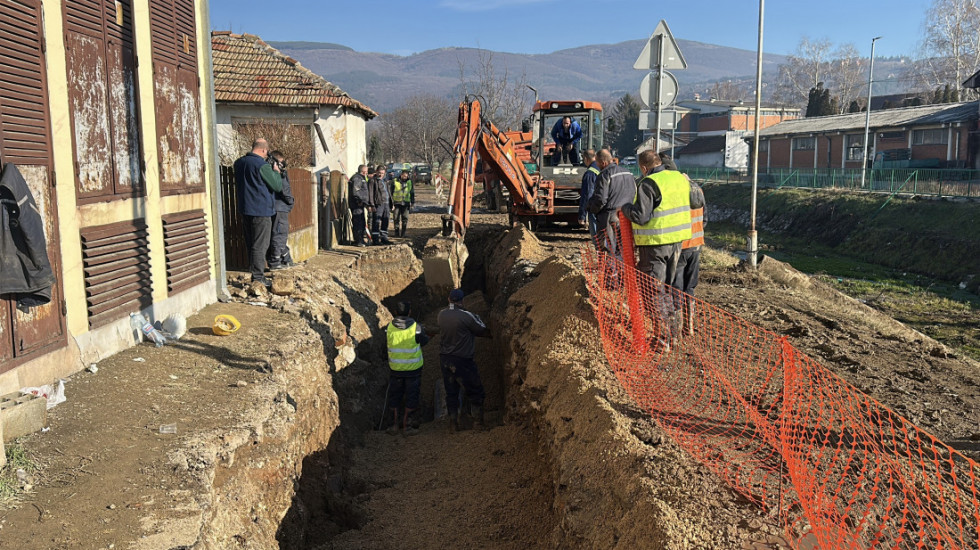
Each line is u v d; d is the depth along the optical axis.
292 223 13.03
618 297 7.41
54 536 3.81
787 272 12.33
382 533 6.49
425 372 11.80
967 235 22.08
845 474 4.15
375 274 14.91
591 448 4.91
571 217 16.72
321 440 7.51
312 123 18.03
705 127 80.94
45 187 5.76
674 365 6.17
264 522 5.32
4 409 4.86
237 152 17.59
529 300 9.76
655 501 3.82
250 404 5.92
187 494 4.35
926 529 3.57
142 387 6.11
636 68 8.91
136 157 7.45
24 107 5.45
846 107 81.31
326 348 8.97
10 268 5.06
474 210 25.75
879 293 18.56
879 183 32.69
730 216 38.31
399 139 59.16
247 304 9.52
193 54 9.08
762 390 5.39
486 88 37.94
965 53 57.09
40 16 5.70
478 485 7.22
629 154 86.44
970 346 12.80
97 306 6.58
